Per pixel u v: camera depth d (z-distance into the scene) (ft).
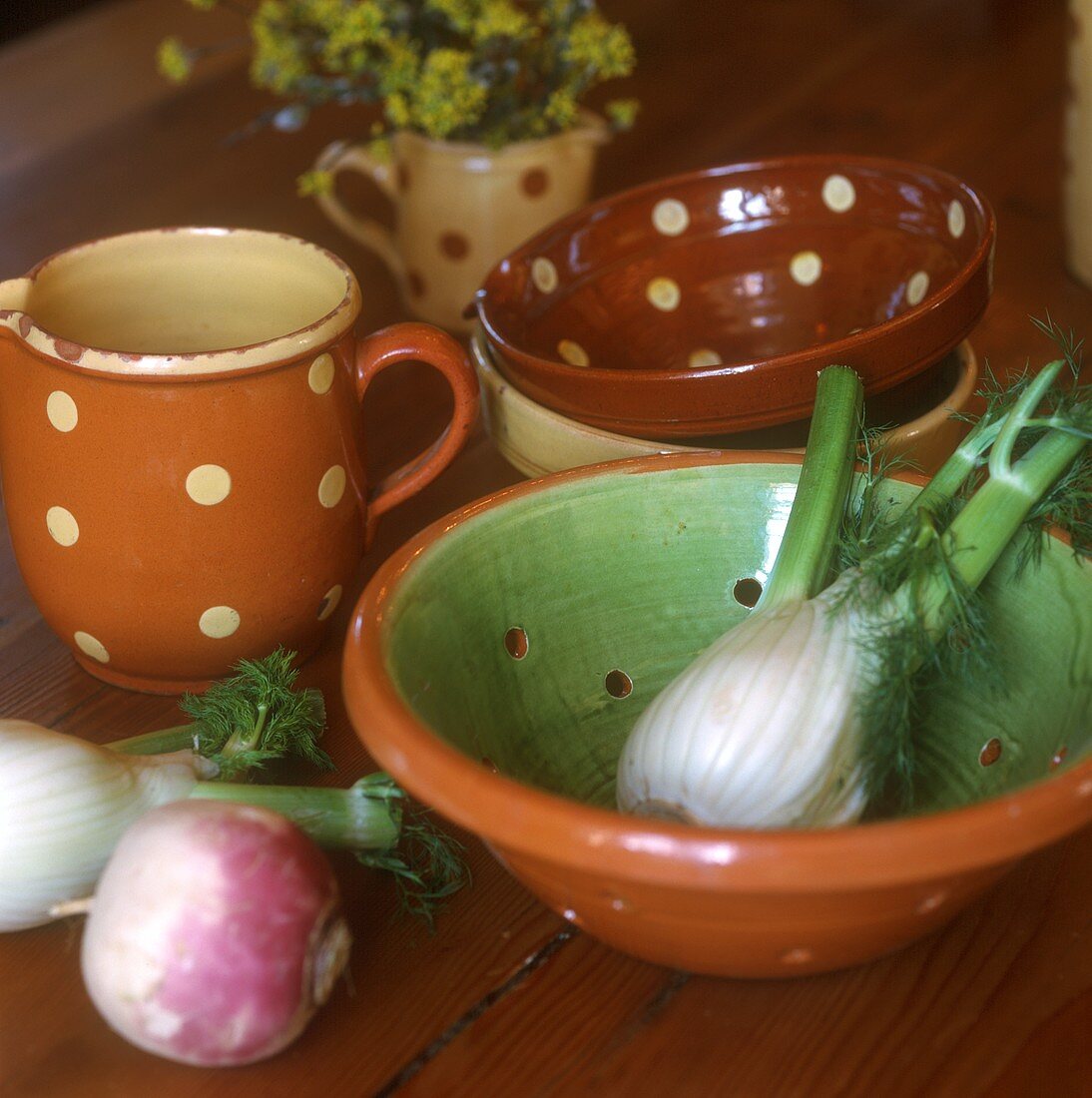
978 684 2.57
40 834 2.42
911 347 2.82
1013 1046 2.35
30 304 2.84
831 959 2.32
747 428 2.82
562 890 2.29
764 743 2.35
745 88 5.14
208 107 5.13
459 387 2.90
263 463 2.72
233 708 2.65
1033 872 2.56
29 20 7.38
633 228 3.34
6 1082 2.34
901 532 2.54
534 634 2.66
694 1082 2.33
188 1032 2.26
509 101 3.83
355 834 2.51
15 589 3.15
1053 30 5.54
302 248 2.92
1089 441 2.55
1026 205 4.33
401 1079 2.34
